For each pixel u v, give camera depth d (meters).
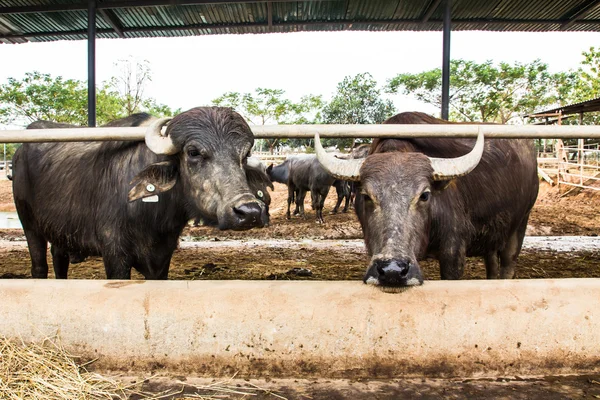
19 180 4.28
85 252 3.87
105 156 3.61
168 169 3.16
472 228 3.74
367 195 2.84
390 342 2.63
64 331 2.66
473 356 2.64
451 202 3.47
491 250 4.28
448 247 3.50
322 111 28.89
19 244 8.36
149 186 3.09
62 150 4.04
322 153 3.06
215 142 2.97
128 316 2.65
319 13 10.51
